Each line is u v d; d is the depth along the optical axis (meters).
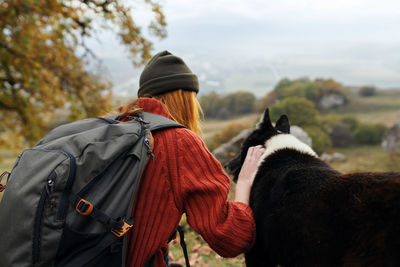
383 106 77.12
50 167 1.09
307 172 1.93
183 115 1.50
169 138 1.31
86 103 8.19
